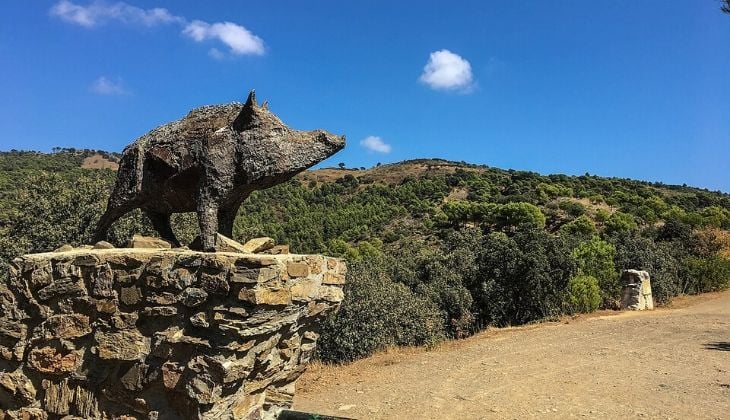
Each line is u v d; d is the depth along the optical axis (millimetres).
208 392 3650
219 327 3654
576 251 18703
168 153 4500
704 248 26125
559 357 10430
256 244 4699
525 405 7430
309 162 4574
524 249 16797
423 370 9891
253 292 3617
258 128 4434
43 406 4410
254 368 4059
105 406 4152
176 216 13844
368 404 7820
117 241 12891
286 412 4570
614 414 6898
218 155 4367
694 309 17000
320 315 4895
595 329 13383
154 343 3949
